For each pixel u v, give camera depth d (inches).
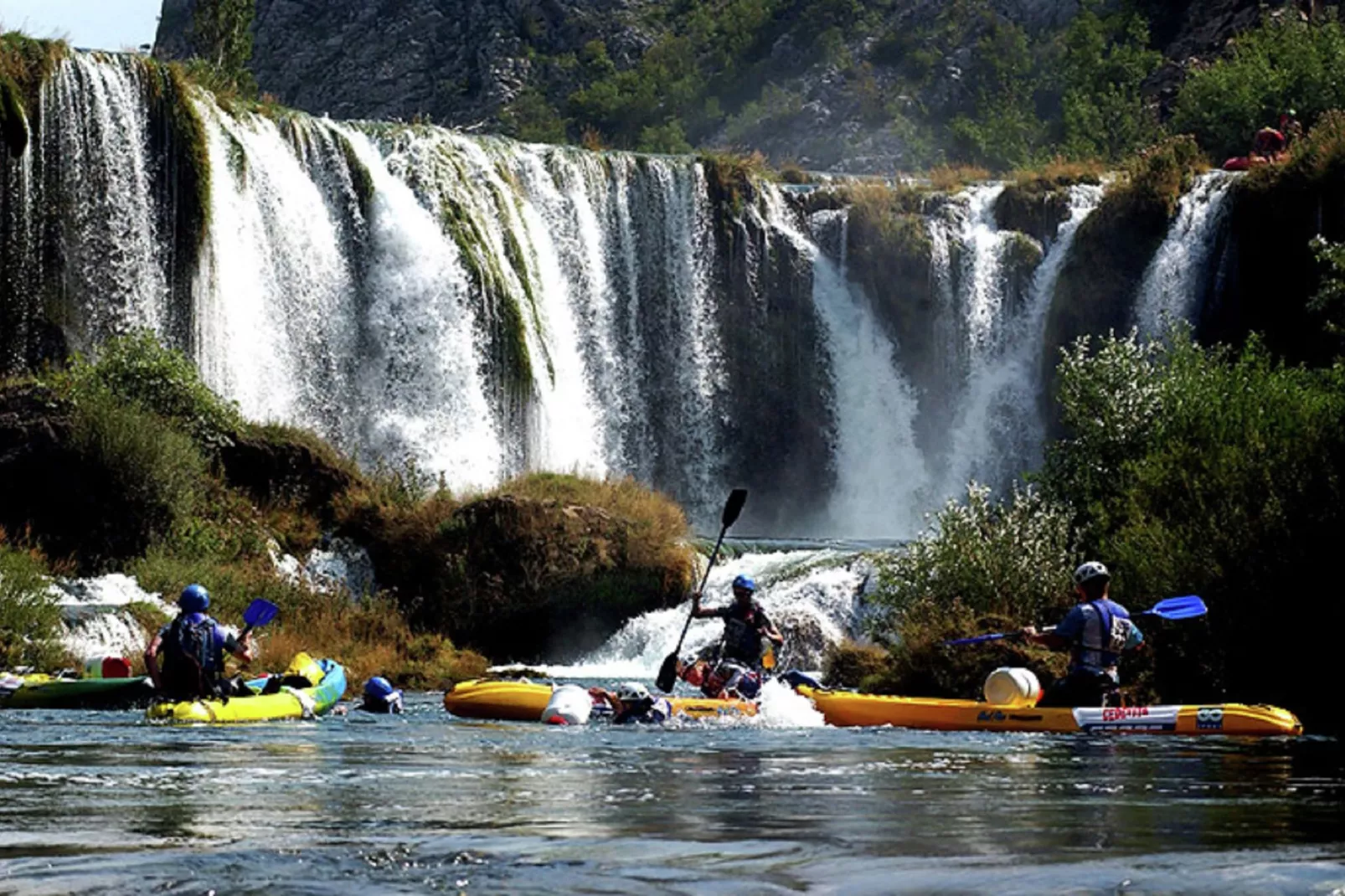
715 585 1187.3
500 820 315.6
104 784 382.0
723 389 1712.6
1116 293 1689.2
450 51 5388.8
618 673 1082.1
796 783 390.9
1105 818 317.1
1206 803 343.6
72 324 1286.9
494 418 1507.1
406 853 270.1
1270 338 1617.9
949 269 1758.1
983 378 1737.2
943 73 3956.7
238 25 2484.0
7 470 1043.9
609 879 246.8
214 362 1363.2
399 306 1483.8
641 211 1691.7
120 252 1315.2
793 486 1734.7
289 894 234.8
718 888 239.3
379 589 1154.0
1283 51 2417.6
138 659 863.1
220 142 1398.9
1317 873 244.8
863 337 1769.2
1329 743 532.4
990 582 837.8
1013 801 350.0
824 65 4276.6
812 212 1806.1
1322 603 700.7
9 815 319.9
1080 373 1004.6
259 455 1181.7
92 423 1061.1
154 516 1072.8
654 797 357.1
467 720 642.2
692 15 5078.7
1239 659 716.7
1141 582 755.4
